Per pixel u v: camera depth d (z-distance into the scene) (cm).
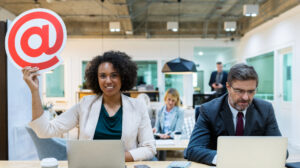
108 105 161
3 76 290
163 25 832
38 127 140
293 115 519
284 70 577
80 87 747
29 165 146
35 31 140
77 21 801
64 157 215
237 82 133
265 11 613
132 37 815
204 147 150
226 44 855
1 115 290
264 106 155
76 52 829
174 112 355
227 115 152
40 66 139
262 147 104
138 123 157
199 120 161
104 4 616
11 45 141
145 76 845
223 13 748
